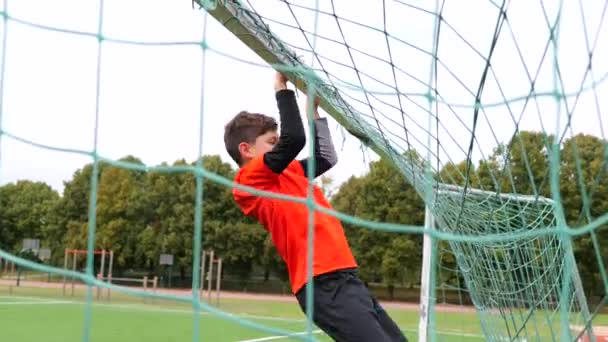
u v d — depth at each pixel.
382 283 32.66
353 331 2.44
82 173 41.06
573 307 3.73
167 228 36.56
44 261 39.22
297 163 2.94
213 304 21.86
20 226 44.66
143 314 15.62
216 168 37.00
